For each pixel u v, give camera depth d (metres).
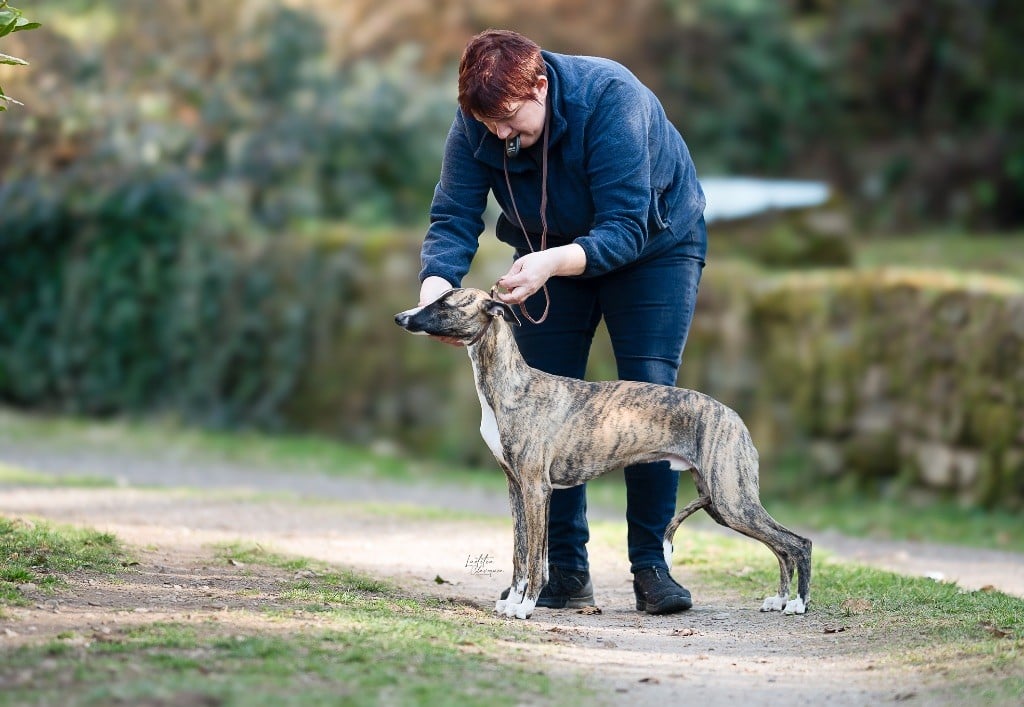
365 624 5.88
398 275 17.00
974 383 13.81
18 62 6.62
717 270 15.41
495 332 6.48
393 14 24.27
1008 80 26.36
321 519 10.38
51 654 5.08
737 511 6.74
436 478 15.02
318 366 17.48
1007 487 13.55
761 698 5.23
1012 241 22.09
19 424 17.72
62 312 19.09
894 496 14.16
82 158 19.20
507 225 7.27
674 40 26.02
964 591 7.43
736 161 26.30
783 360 14.88
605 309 7.11
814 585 7.68
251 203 19.72
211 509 10.55
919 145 26.31
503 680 5.18
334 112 20.62
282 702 4.59
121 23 21.34
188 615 5.90
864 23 26.61
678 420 6.66
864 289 14.56
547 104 6.57
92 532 7.91
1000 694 5.00
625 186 6.48
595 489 14.98
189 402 18.38
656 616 6.99
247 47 21.22
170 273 18.58
